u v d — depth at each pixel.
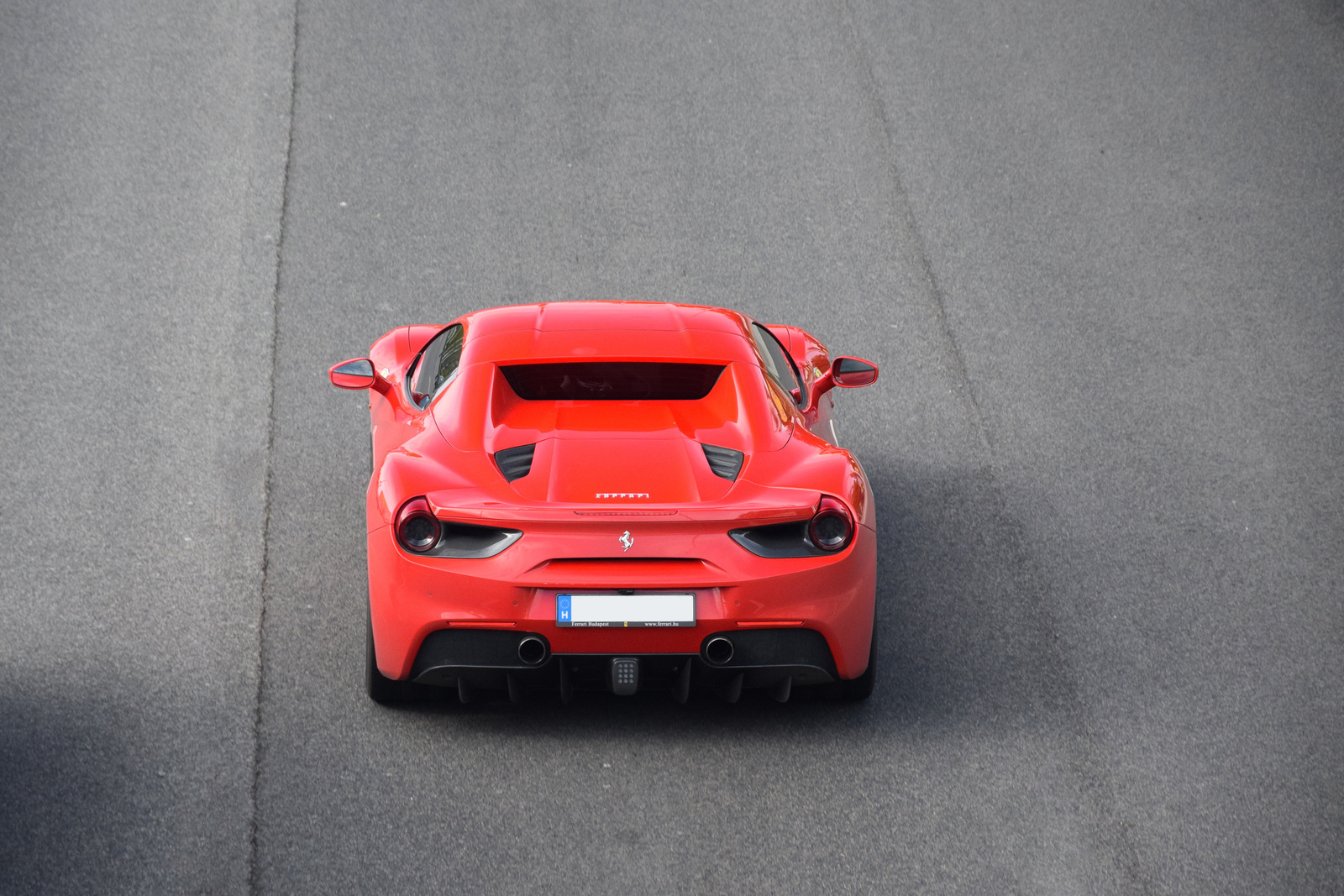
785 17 48.12
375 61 42.78
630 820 15.49
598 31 46.00
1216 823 16.17
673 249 34.25
